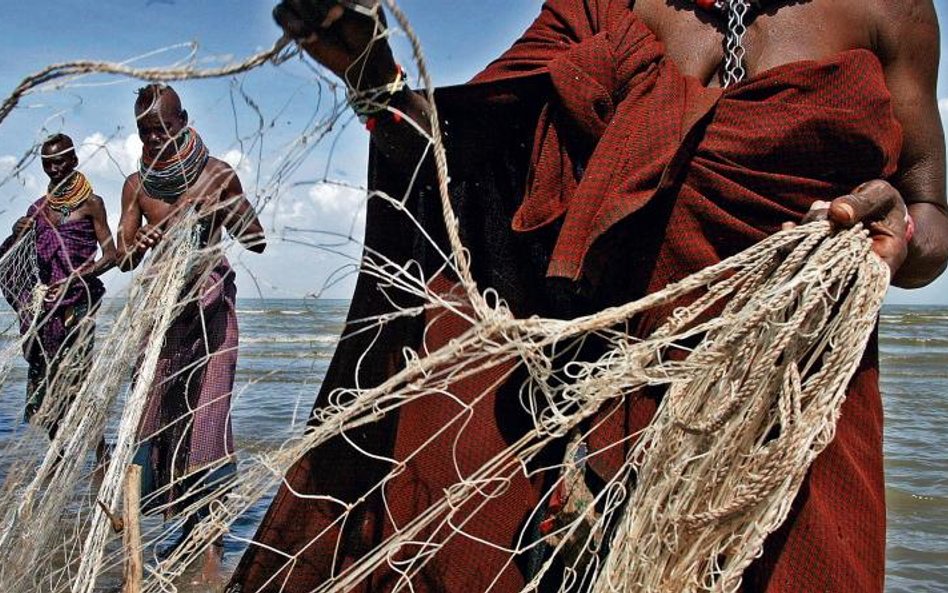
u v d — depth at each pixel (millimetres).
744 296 1647
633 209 1771
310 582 2273
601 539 1783
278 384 7848
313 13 1592
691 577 1623
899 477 5867
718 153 1805
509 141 2121
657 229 1845
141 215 3805
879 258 1616
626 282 1911
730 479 1602
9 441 2203
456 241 1587
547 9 2092
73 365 2176
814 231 1605
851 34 1921
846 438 1771
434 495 2068
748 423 1596
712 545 1615
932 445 7152
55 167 4363
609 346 1810
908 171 1990
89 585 1952
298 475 2301
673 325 1666
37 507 2037
